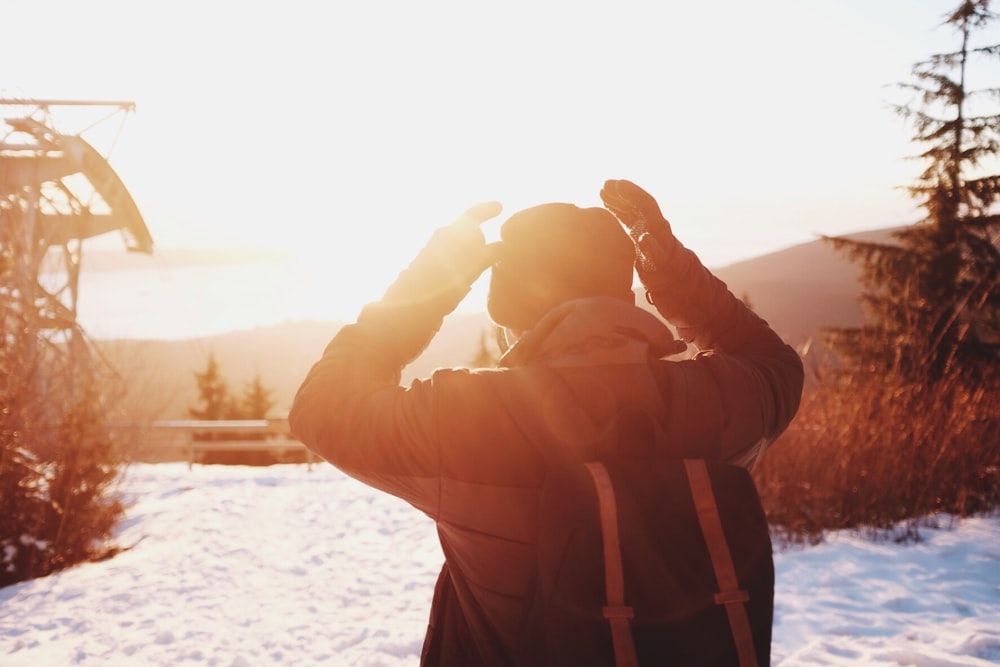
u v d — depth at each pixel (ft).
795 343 25.48
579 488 3.21
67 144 52.42
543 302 3.86
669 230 4.17
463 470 3.40
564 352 3.56
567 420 3.36
